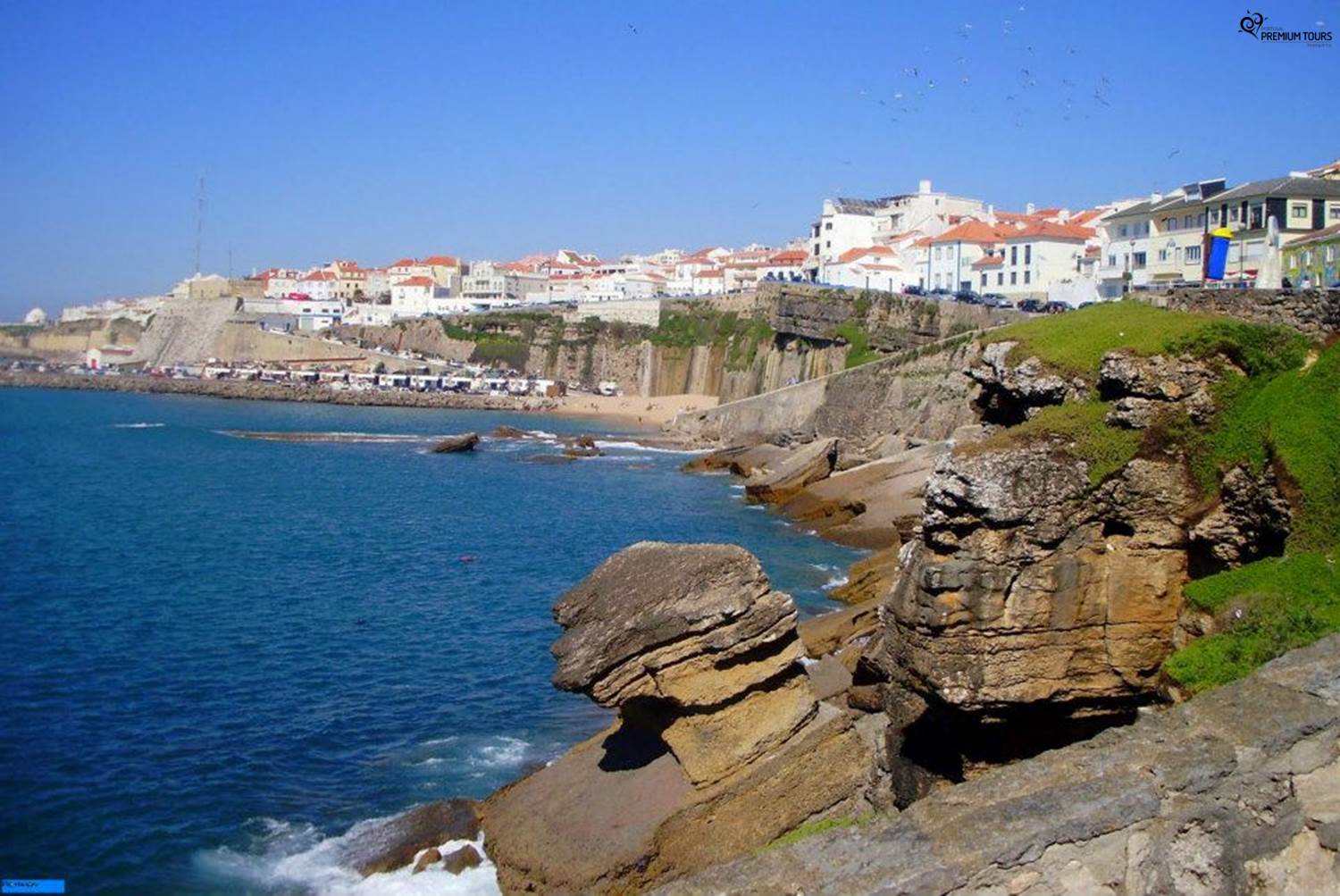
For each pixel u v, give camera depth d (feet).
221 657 157.17
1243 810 59.82
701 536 255.70
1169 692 79.46
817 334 501.56
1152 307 105.81
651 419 618.44
